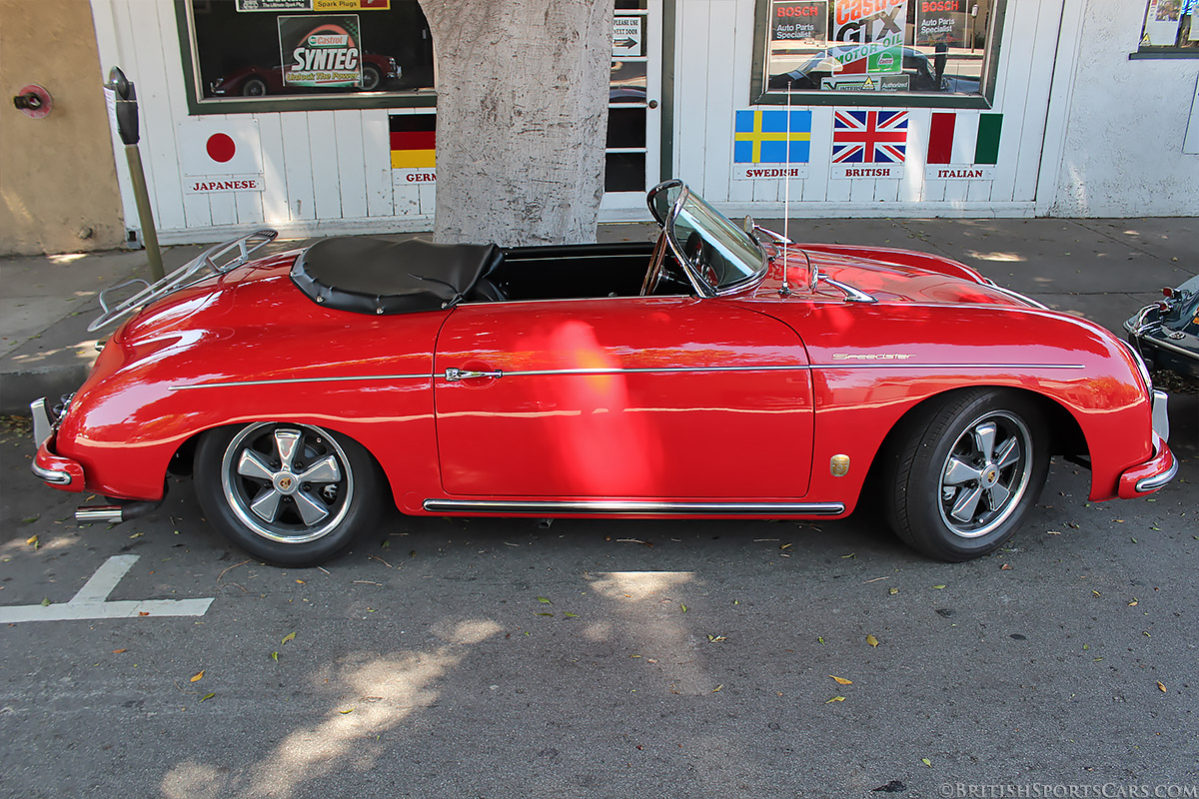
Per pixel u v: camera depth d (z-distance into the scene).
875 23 8.75
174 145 8.44
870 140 9.09
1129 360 3.59
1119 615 3.37
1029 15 8.79
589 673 3.06
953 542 3.63
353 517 3.61
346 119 8.58
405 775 2.62
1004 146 9.20
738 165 9.09
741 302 3.58
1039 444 3.65
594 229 5.55
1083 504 4.25
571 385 3.34
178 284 4.09
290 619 3.37
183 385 3.40
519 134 5.06
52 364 5.70
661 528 4.01
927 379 3.36
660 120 8.87
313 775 2.62
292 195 8.73
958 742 2.73
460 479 3.48
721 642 3.22
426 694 2.96
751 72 8.80
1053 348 3.46
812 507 3.51
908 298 3.69
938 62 8.91
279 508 3.64
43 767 2.66
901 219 9.28
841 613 3.38
